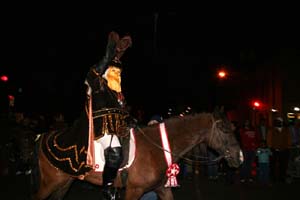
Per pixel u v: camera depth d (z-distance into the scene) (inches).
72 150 263.1
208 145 267.7
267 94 991.6
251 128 589.0
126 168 253.6
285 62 912.3
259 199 457.1
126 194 257.8
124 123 255.9
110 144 250.2
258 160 581.0
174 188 490.9
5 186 522.6
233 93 1214.3
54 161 268.5
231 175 563.5
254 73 1083.9
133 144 255.3
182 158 272.4
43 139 278.5
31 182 281.3
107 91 256.1
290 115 896.3
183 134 263.6
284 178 585.0
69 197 454.9
